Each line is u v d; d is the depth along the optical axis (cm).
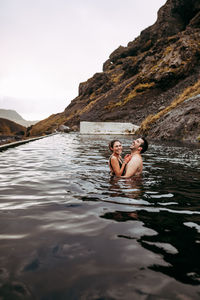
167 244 173
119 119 3391
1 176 427
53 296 115
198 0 4412
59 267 140
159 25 5344
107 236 186
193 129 1427
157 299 114
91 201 280
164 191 327
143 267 142
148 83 3759
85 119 4212
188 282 127
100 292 118
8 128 13250
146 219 224
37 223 211
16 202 275
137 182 381
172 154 750
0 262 145
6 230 195
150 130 1978
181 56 3447
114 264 145
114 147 435
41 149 991
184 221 220
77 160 644
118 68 6612
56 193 314
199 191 329
